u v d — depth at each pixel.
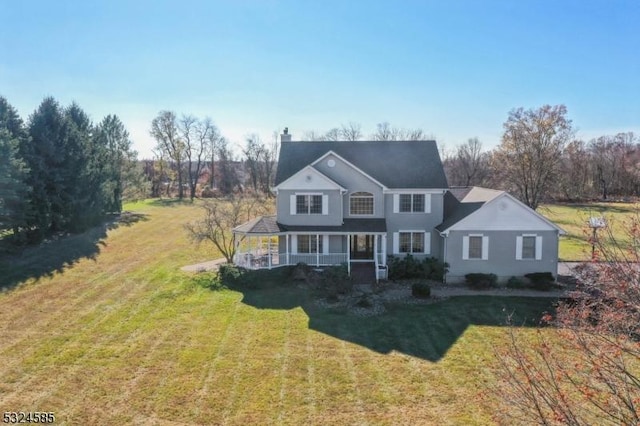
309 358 16.31
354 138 78.12
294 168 31.02
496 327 19.25
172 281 26.38
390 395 13.66
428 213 29.30
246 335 18.50
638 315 8.24
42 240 35.12
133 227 45.06
